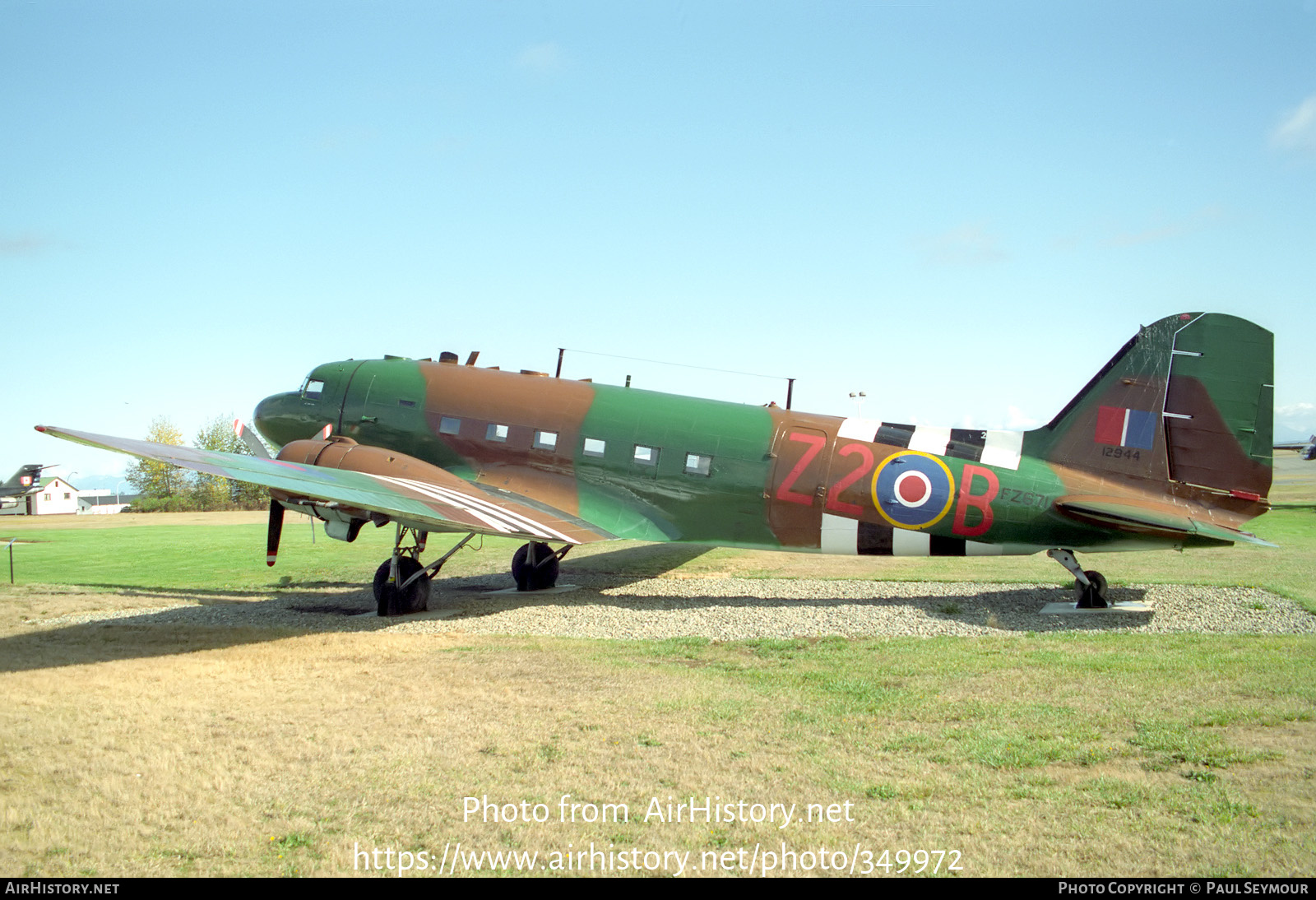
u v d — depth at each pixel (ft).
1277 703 25.86
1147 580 52.44
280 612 46.47
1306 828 17.44
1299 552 69.21
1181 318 41.78
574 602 49.42
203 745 23.11
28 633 39.99
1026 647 34.83
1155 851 16.72
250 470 38.42
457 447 51.29
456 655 34.35
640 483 48.44
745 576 60.23
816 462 46.26
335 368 55.21
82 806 19.20
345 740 23.56
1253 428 40.57
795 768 21.43
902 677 30.22
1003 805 18.99
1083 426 43.55
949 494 44.14
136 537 99.81
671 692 28.45
